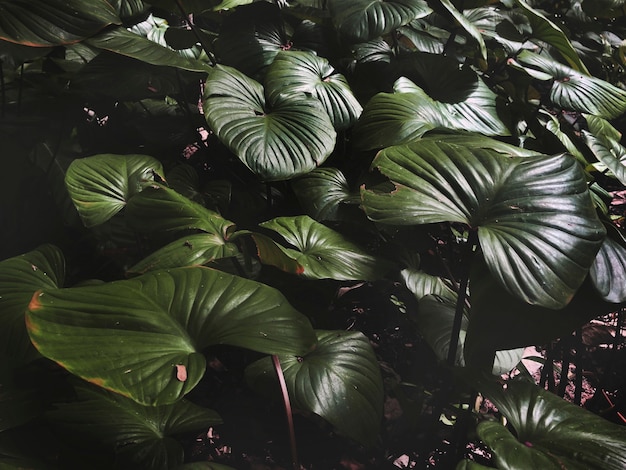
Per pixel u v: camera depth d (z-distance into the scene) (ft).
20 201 4.27
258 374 2.80
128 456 2.54
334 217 4.00
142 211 2.98
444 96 4.70
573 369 4.70
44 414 2.73
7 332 2.64
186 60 4.05
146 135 4.90
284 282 3.77
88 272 4.25
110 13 3.92
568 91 4.75
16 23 3.53
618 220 5.22
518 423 2.55
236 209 4.54
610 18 7.95
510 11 6.23
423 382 4.07
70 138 4.83
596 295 2.64
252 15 4.94
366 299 4.49
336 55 5.02
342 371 2.81
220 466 2.40
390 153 2.77
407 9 4.48
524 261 2.32
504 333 2.66
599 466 2.32
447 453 3.31
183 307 2.26
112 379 1.91
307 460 3.50
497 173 2.69
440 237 4.96
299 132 3.94
